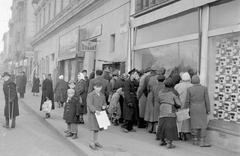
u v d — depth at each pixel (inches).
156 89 306.3
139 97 335.9
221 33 282.2
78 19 756.0
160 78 303.3
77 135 311.4
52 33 1068.5
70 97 292.0
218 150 251.4
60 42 941.2
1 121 417.1
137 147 261.4
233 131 254.1
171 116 252.8
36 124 407.5
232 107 270.8
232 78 273.6
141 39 442.0
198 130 272.7
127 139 293.7
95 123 251.3
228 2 280.1
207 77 298.2
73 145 275.1
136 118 342.3
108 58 546.3
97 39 612.1
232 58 275.0
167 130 252.5
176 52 356.2
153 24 411.5
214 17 295.1
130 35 466.0
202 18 306.3
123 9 498.0
